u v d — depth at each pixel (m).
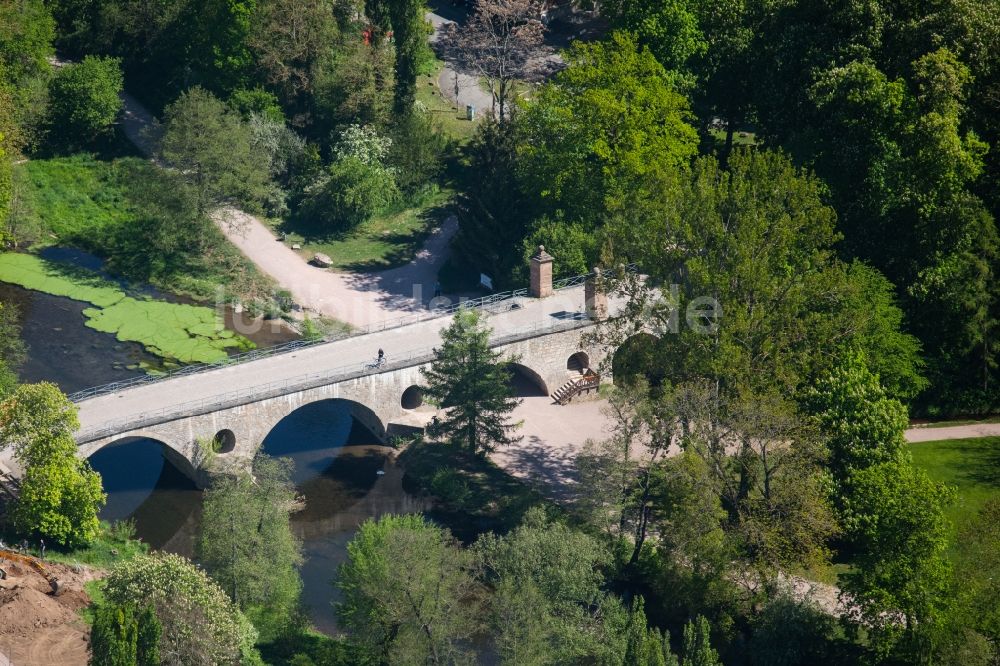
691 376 154.25
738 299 155.38
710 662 127.00
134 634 118.19
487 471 166.38
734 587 143.12
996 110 181.38
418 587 130.50
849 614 138.38
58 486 144.00
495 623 132.88
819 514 141.12
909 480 140.75
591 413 176.62
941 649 131.75
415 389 174.00
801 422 147.25
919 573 135.12
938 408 174.88
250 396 162.88
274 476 145.25
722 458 149.12
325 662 135.00
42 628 130.88
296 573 144.50
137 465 165.75
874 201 178.00
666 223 160.25
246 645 130.50
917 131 174.50
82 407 160.75
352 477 166.62
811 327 156.25
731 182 171.38
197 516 158.00
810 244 163.00
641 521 150.12
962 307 173.88
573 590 134.38
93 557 146.88
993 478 163.12
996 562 132.75
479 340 163.62
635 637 126.38
